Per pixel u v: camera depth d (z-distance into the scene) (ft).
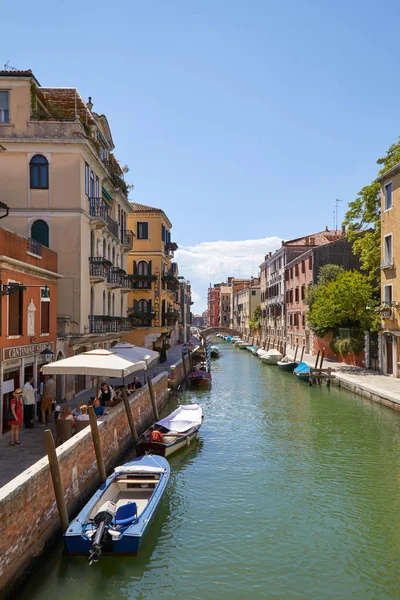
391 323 86.33
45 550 27.27
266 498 38.29
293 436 57.11
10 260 42.65
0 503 22.58
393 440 54.85
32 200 65.00
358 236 104.47
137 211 122.72
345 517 34.88
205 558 29.17
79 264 65.05
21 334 46.78
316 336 136.05
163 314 126.00
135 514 29.68
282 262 178.09
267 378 112.68
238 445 53.36
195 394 89.56
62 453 30.60
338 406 74.79
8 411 39.78
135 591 25.93
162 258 125.08
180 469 45.16
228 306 415.44
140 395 58.39
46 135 64.64
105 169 76.64
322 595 25.66
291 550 30.22
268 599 25.29
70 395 62.39
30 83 65.00
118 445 45.73
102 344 77.71
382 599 25.36
